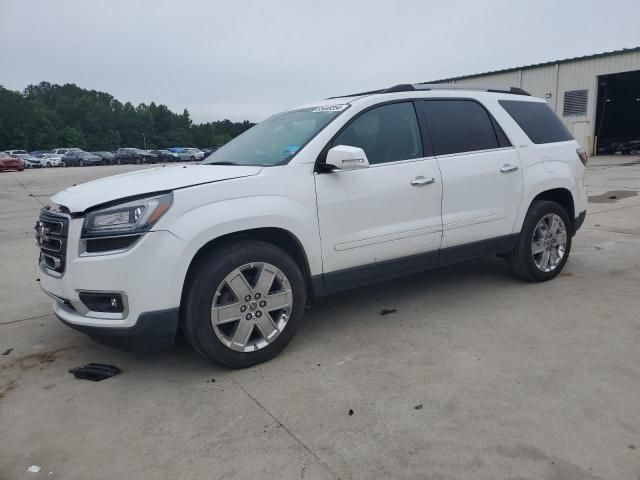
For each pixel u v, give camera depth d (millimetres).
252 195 3496
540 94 29969
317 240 3756
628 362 3410
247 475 2465
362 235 3955
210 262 3369
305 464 2525
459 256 4578
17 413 3115
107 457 2654
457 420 2826
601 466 2412
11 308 5113
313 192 3717
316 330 4207
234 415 2984
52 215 3492
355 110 4059
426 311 4516
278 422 2893
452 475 2396
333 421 2877
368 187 3941
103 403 3193
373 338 3988
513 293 4887
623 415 2803
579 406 2906
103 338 3297
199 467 2543
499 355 3594
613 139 31672
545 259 5148
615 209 9594
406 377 3336
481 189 4559
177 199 3268
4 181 26406
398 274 4273
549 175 5008
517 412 2875
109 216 3193
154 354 3902
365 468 2473
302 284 3729
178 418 2982
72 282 3266
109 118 107562
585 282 5145
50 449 2742
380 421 2854
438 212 4332
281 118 4633
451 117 4555
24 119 91812
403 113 4301
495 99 4930
